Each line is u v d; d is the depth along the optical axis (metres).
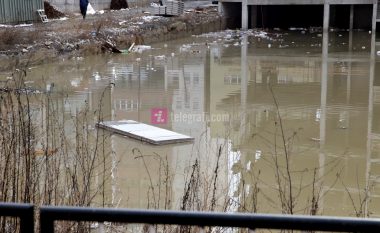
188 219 2.28
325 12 47.56
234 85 23.25
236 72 26.61
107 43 32.06
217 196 8.29
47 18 38.72
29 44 28.06
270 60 30.53
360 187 10.82
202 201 7.54
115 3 51.72
